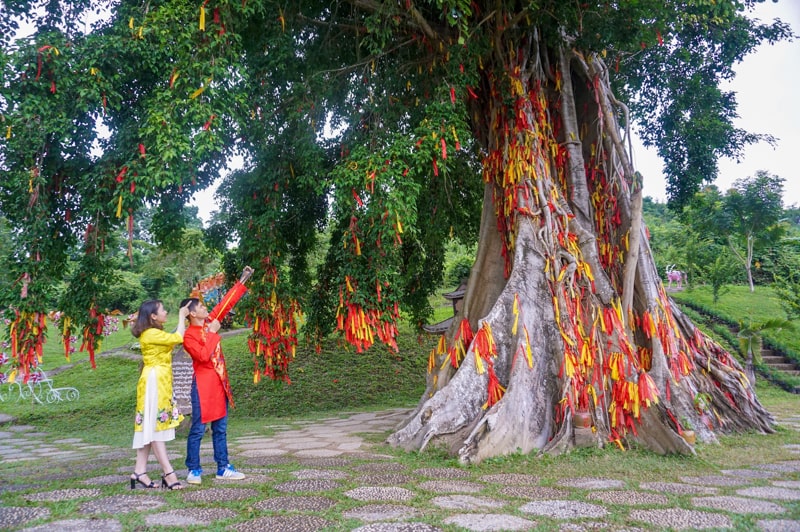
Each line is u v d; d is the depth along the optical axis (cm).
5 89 500
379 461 526
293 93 725
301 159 734
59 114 526
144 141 549
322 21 782
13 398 1405
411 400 1353
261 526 300
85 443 830
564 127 795
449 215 1173
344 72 810
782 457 537
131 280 2806
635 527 301
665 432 555
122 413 1228
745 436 664
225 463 425
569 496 381
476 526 303
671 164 1070
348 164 646
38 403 1342
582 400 596
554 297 655
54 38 531
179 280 2614
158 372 398
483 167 845
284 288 775
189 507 340
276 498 364
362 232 700
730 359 773
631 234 727
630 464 504
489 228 809
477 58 718
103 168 568
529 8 684
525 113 747
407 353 1700
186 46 525
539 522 310
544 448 554
